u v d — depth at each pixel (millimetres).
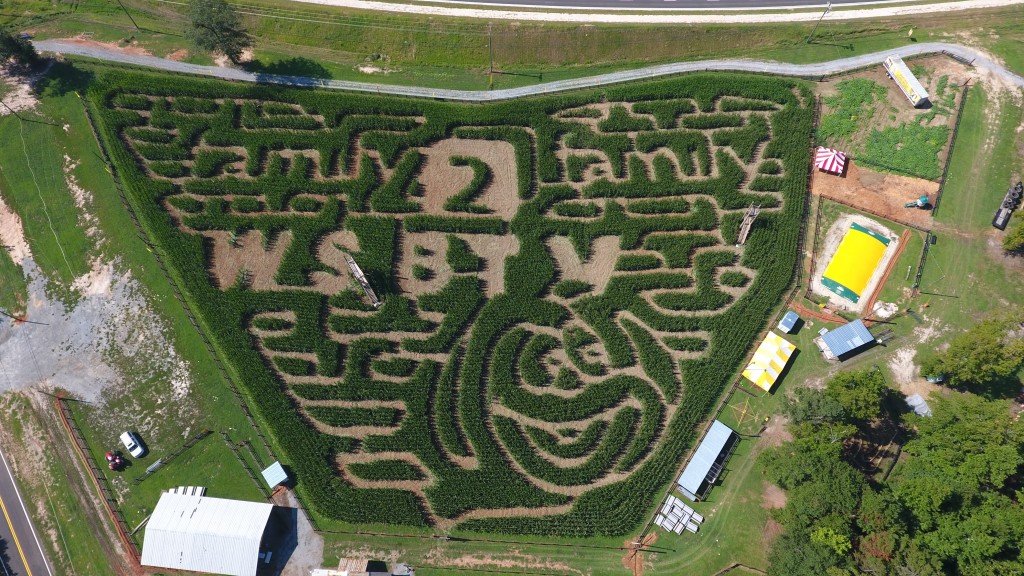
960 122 53938
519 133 55000
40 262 51531
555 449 46188
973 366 42750
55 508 45812
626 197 53062
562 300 50156
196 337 49375
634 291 50250
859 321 47875
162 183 52719
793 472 41250
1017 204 51219
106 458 46500
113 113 54531
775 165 52844
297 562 44438
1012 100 54562
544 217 52625
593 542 44875
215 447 46969
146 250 51375
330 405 47781
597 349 49094
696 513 44875
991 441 38781
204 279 50156
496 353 48719
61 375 48844
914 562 36906
